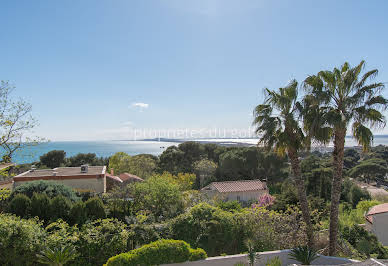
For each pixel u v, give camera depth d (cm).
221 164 4181
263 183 3225
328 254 1110
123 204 1680
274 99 1183
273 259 941
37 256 851
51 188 1527
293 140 1182
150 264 859
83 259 937
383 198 3253
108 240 988
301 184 1194
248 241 990
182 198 1820
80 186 2027
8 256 873
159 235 1118
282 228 1240
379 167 4762
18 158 1265
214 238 1133
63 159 4888
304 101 1134
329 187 3106
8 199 1445
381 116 1026
